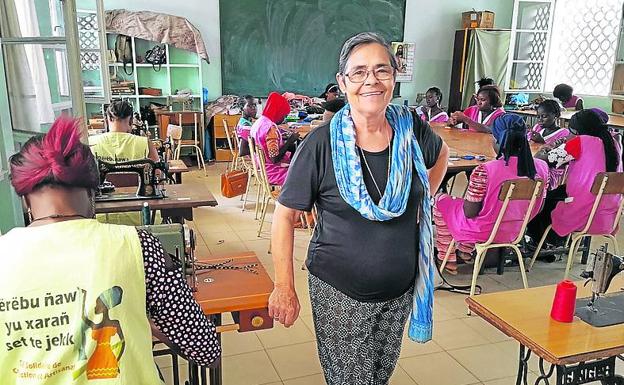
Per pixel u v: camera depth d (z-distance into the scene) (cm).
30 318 92
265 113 445
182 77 730
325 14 763
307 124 547
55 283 93
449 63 845
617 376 184
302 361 254
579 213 320
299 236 435
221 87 753
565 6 769
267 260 382
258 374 243
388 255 149
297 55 766
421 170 151
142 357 99
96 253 96
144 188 277
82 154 101
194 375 187
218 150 730
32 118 264
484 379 241
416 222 154
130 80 693
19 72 257
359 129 148
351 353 159
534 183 277
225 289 173
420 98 816
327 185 149
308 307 310
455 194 561
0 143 229
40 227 96
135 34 666
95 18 386
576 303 169
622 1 702
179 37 684
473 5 831
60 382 94
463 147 404
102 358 95
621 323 157
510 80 778
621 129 561
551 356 140
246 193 531
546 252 373
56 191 98
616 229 329
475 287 318
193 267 174
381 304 156
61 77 267
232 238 431
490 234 295
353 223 149
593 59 753
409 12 805
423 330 160
